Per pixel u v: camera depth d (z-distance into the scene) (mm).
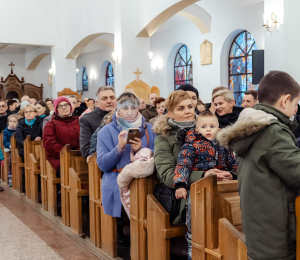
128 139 2947
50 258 3428
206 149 2414
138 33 11367
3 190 6715
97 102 4199
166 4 9930
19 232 4215
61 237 4035
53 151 4758
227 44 13250
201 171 2377
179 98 2566
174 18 14430
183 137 2508
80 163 4348
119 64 11562
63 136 4828
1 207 5430
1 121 8141
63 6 15969
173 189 2615
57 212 4898
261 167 1646
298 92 1751
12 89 19625
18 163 6238
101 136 3258
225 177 2369
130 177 2844
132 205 2945
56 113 4934
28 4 15398
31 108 6242
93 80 21844
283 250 1618
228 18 12836
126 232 4168
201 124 2428
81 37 14594
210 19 13586
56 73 16000
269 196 1630
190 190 2303
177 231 2539
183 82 15859
